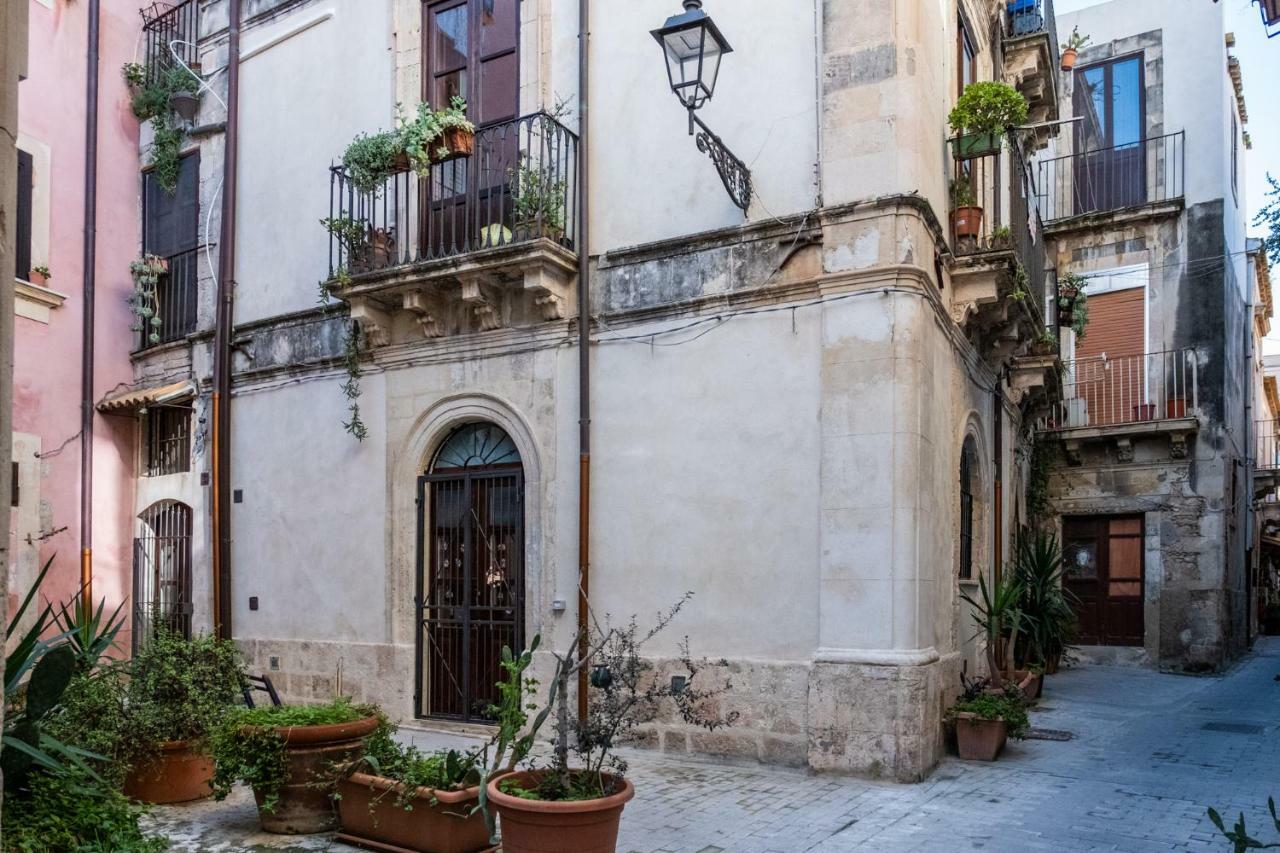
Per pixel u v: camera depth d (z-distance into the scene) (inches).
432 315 379.2
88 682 250.7
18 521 431.8
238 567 440.1
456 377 378.0
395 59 407.2
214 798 256.1
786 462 305.4
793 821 239.6
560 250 339.6
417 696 377.4
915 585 285.9
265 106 457.4
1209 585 578.2
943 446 329.1
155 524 482.0
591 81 356.2
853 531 290.0
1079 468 624.4
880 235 294.8
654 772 290.7
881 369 291.3
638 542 328.8
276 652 419.5
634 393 335.6
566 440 347.9
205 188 478.0
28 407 441.1
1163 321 620.4
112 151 494.9
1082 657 611.2
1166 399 609.3
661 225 337.7
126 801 211.9
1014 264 344.5
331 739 234.4
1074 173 666.2
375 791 220.4
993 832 230.2
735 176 315.0
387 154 370.6
